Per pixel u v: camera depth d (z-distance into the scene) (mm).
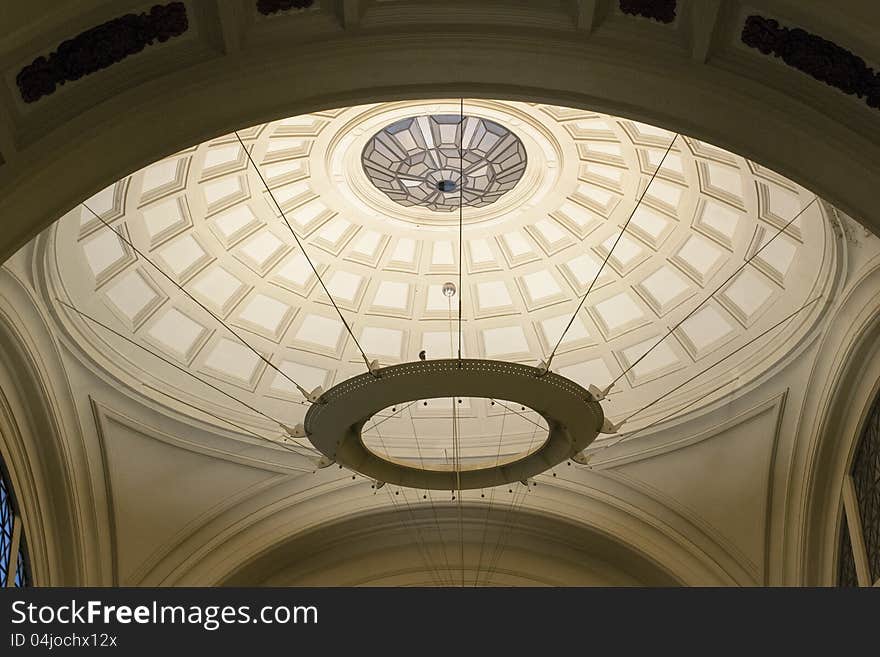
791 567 14195
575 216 14492
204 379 14805
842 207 8078
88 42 7316
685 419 14805
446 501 15781
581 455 10883
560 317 15414
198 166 12781
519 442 15758
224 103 7996
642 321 15031
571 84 8133
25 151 7586
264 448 15219
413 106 12633
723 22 7637
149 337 14125
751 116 7980
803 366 13492
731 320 14352
